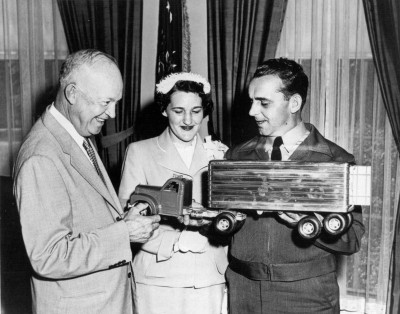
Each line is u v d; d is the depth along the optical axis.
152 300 2.20
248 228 1.92
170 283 2.18
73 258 1.57
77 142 1.77
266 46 3.35
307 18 3.32
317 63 3.29
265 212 1.88
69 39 3.78
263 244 1.88
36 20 3.74
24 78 3.75
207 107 2.28
